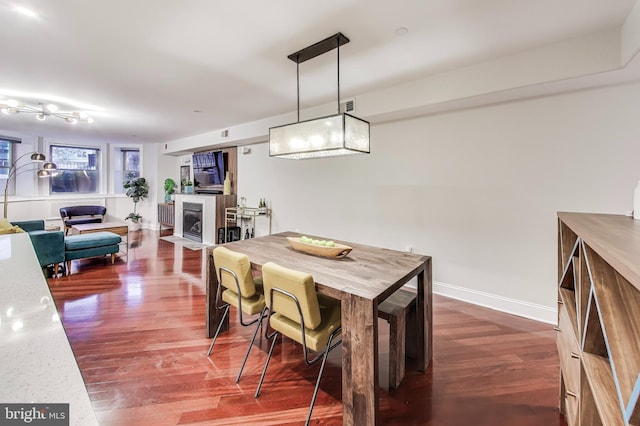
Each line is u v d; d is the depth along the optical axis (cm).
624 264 66
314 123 227
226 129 546
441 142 338
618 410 78
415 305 221
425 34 218
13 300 94
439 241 346
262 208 549
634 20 186
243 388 192
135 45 233
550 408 176
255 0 178
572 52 226
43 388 53
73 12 189
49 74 290
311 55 251
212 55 251
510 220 298
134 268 448
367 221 410
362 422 151
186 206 683
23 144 630
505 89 256
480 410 175
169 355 226
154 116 461
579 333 115
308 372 211
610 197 249
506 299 304
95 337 250
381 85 322
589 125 255
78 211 674
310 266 206
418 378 204
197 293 351
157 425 160
